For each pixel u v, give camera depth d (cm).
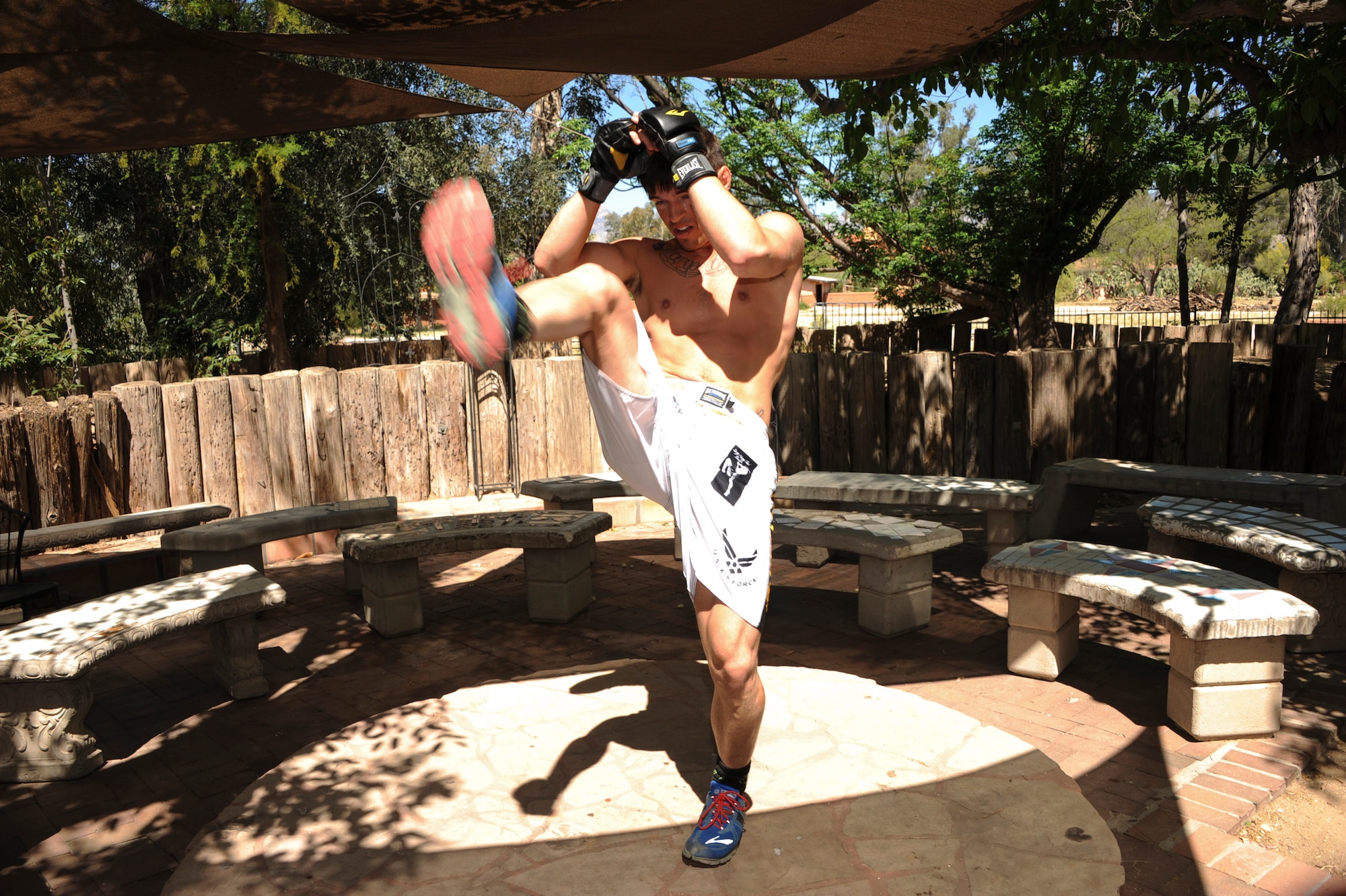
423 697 498
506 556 805
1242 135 691
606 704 377
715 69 421
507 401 942
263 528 648
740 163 1435
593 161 251
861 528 593
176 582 514
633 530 884
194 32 295
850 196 1537
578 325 228
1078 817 282
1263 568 671
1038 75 593
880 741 333
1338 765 398
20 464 773
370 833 283
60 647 412
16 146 365
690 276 266
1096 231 1486
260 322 1956
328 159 1842
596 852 269
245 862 269
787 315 264
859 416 972
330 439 888
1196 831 342
